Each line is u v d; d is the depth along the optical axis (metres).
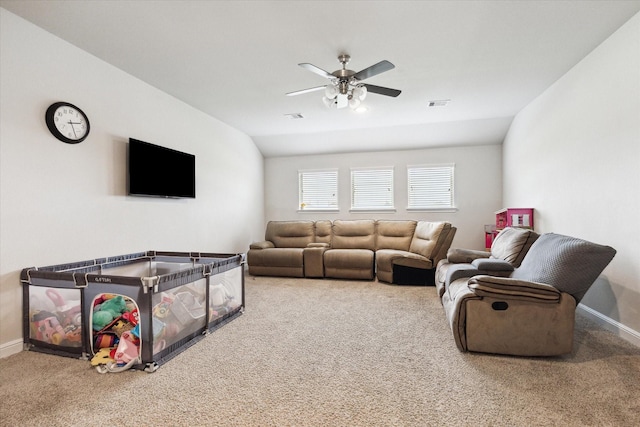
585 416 1.56
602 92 2.78
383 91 2.94
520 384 1.85
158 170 3.67
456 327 2.29
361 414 1.59
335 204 6.55
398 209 6.23
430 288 4.34
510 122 5.18
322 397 1.75
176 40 2.73
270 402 1.70
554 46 2.85
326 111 4.70
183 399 1.74
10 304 2.34
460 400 1.70
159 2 2.22
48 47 2.60
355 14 2.38
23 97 2.43
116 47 2.84
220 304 2.87
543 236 2.65
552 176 3.70
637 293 2.37
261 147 6.45
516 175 4.95
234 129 5.56
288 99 4.18
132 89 3.43
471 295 2.25
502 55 3.02
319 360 2.20
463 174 5.95
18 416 1.60
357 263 4.79
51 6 2.27
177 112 4.12
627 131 2.47
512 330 2.18
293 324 2.91
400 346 2.42
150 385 1.89
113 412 1.63
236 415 1.60
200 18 2.41
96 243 3.01
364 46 2.84
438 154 6.06
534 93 4.02
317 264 4.97
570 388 1.81
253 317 3.12
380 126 5.54
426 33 2.64
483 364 2.12
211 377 1.97
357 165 6.45
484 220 5.86
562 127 3.47
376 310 3.34
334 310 3.34
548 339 2.14
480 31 2.62
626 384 1.84
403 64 3.20
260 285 4.54
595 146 2.87
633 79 2.41
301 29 2.57
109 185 3.15
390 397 1.74
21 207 2.42
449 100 4.28
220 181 5.11
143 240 3.56
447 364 2.12
